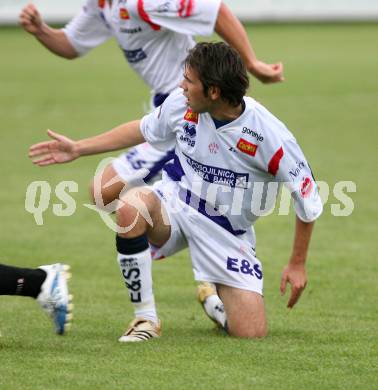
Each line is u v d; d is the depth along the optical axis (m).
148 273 16.95
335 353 15.61
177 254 25.38
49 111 54.78
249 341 16.48
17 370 14.41
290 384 13.80
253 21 112.25
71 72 75.12
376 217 29.89
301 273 17.20
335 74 72.69
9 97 60.75
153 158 22.19
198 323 18.34
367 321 18.31
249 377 14.11
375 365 14.88
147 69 22.72
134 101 58.84
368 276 22.64
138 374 14.23
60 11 99.81
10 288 15.86
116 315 18.81
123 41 22.69
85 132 46.91
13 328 17.50
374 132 47.81
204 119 16.77
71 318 16.83
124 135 17.72
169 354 15.47
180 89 17.30
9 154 41.50
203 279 17.53
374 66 77.38
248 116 16.47
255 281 17.45
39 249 25.84
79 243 26.67
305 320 18.42
